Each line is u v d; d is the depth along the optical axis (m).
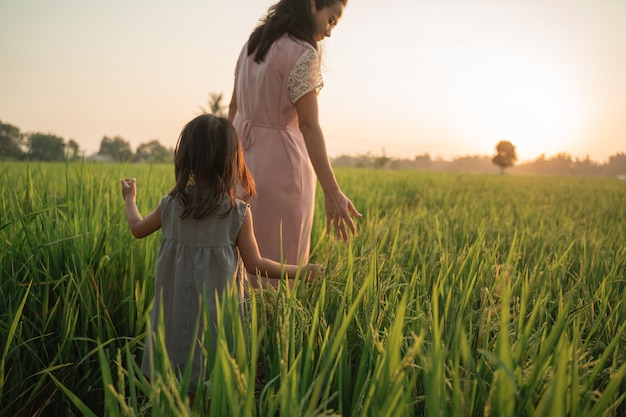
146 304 3.25
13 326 2.23
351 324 2.11
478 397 1.60
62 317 2.71
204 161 2.20
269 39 2.85
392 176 20.75
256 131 2.95
